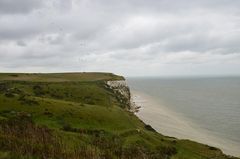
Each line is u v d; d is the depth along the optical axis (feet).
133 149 207.72
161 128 406.00
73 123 272.10
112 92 585.63
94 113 310.86
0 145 137.49
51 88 462.19
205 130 406.62
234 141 346.74
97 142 209.15
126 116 347.15
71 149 169.37
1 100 290.97
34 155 135.95
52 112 284.00
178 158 220.23
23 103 290.56
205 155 244.22
